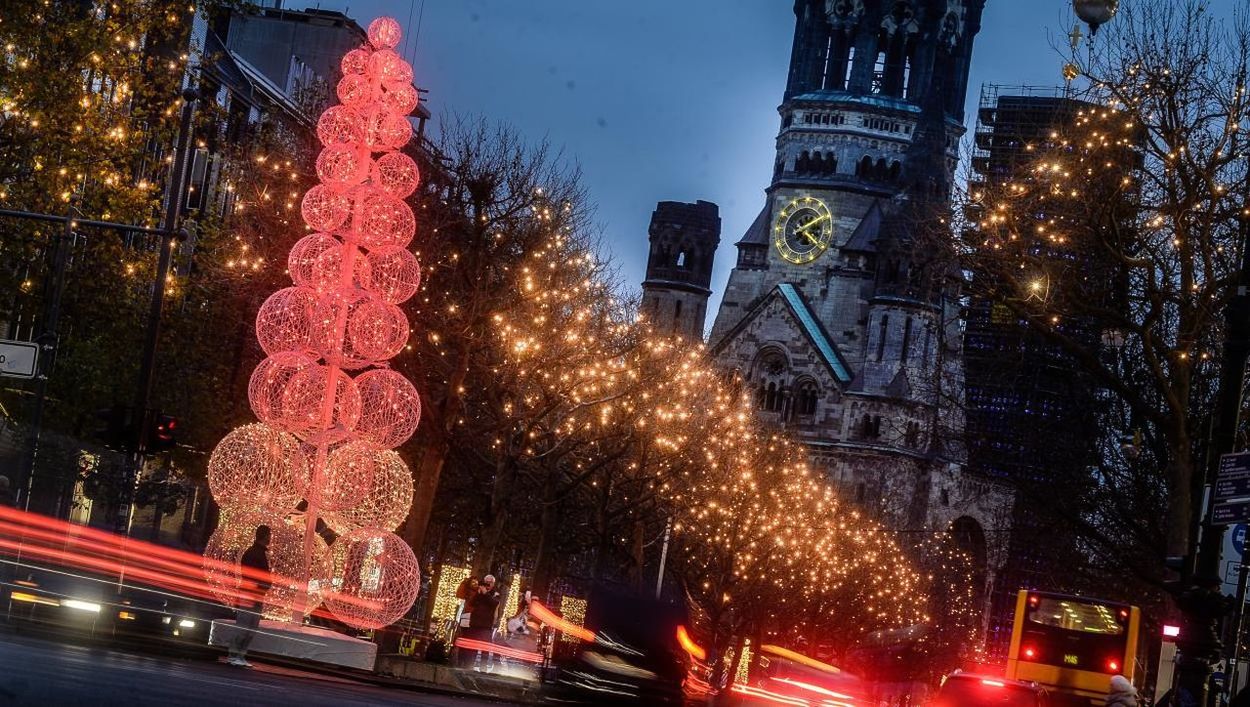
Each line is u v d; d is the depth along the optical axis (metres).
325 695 24.38
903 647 96.50
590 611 38.12
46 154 39.88
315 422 36.94
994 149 50.50
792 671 66.38
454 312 51.41
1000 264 41.44
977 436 58.97
